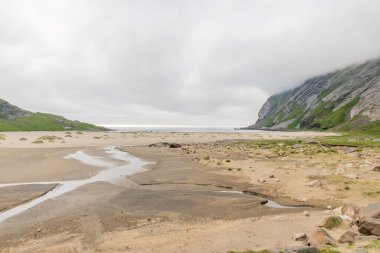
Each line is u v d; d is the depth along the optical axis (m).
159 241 18.83
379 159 50.97
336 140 101.81
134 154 69.12
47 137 108.44
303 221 21.88
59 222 22.64
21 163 50.88
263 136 161.00
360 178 35.41
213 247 17.47
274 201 29.22
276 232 19.66
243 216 24.47
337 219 20.47
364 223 18.34
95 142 107.00
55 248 18.03
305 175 38.47
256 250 16.39
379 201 26.86
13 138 111.56
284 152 64.38
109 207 26.62
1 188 33.31
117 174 43.00
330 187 32.12
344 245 16.02
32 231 20.83
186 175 41.84
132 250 17.48
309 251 14.22
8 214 24.56
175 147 87.69
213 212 25.50
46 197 29.91
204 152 71.94
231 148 79.81
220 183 36.97
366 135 142.12
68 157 61.22
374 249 14.93
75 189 33.44
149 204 27.75
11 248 18.11
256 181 37.12
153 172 44.50
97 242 18.89
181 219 23.64
